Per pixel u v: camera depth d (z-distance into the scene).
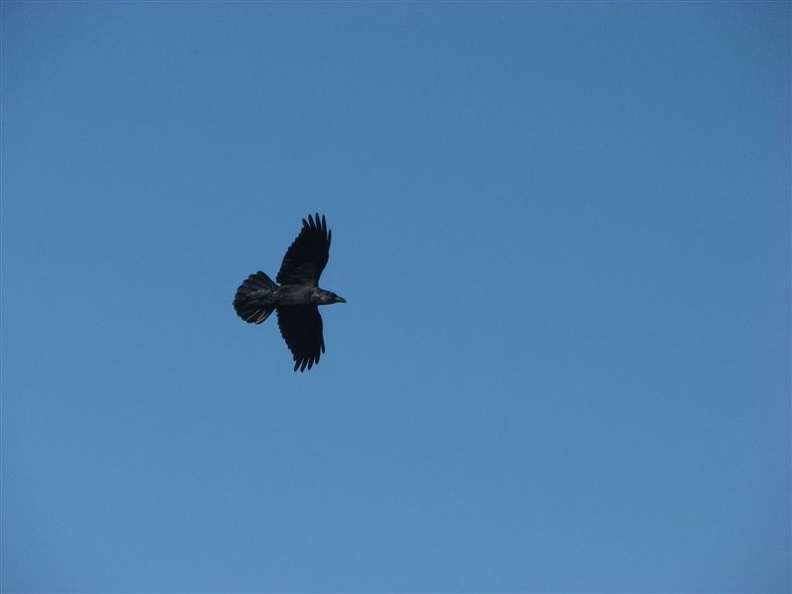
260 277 23.14
